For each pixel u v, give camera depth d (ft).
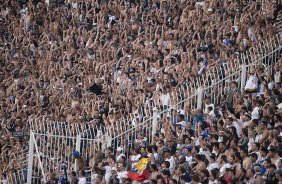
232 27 310.24
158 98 286.66
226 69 286.66
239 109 261.65
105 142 281.33
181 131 264.52
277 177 222.89
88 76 330.13
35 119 290.97
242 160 234.17
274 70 280.72
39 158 281.33
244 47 297.53
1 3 383.65
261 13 314.76
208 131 258.16
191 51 304.30
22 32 371.15
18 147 297.33
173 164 250.37
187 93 280.51
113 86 318.45
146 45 330.34
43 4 377.30
